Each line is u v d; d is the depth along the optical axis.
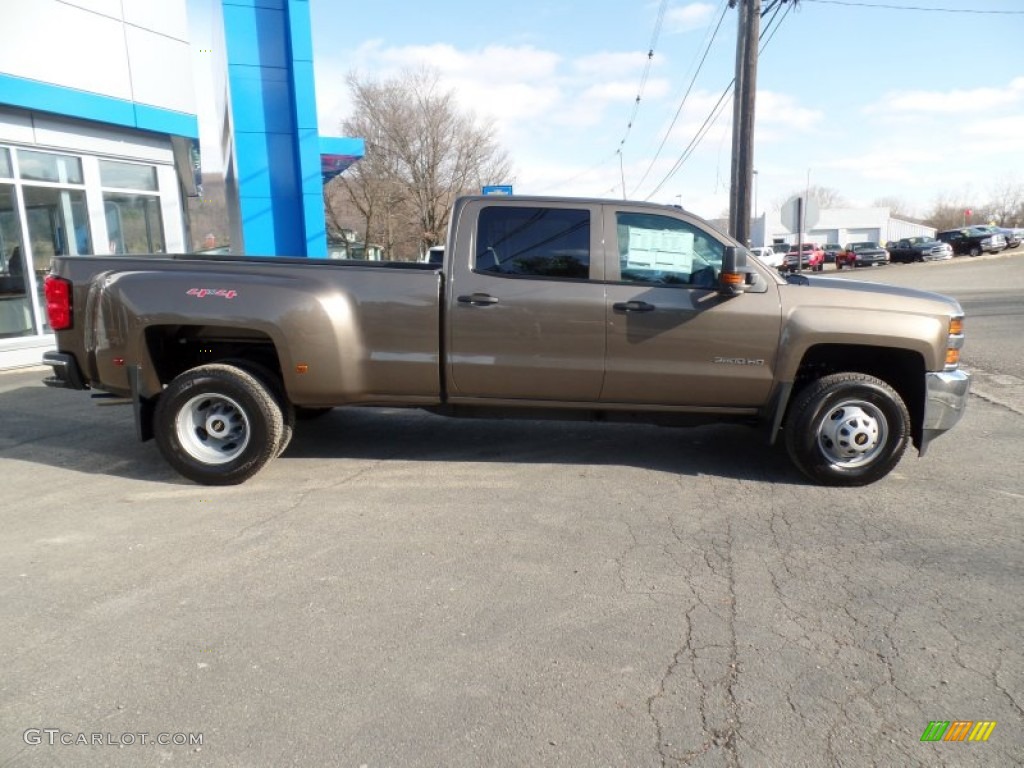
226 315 4.79
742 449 5.94
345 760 2.31
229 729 2.46
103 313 4.88
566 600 3.36
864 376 4.89
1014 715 2.54
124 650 2.93
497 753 2.35
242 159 14.00
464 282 4.91
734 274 4.65
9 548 3.91
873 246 46.16
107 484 4.99
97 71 11.04
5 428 6.58
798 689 2.69
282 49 13.93
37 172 10.65
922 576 3.60
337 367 4.89
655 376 4.93
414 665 2.83
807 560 3.79
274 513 4.44
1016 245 43.81
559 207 4.99
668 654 2.91
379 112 36.72
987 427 6.62
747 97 14.89
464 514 4.44
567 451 5.87
